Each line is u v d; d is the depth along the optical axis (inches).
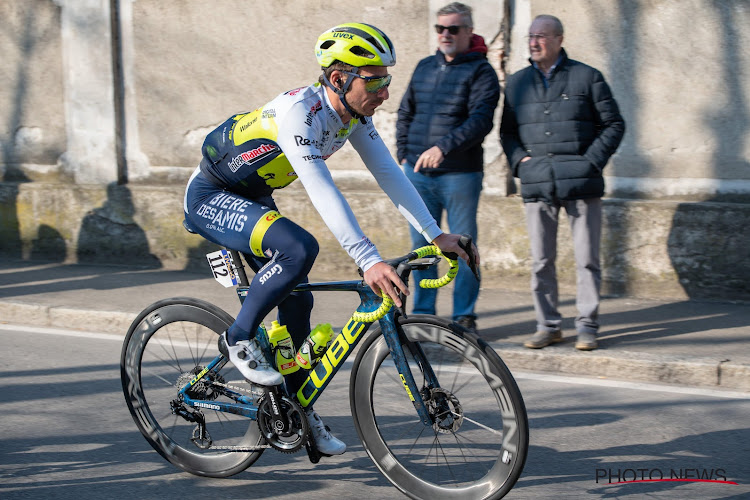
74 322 620.7
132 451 387.2
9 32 801.6
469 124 506.3
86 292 677.9
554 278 518.3
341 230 286.7
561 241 651.5
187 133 770.2
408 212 324.2
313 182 291.4
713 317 574.2
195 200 331.3
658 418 421.1
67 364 524.7
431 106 525.0
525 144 511.8
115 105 780.6
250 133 311.1
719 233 608.1
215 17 741.3
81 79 784.9
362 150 327.0
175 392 387.9
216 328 347.9
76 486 349.1
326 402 447.2
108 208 783.1
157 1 756.6
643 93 630.5
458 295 541.6
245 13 732.0
